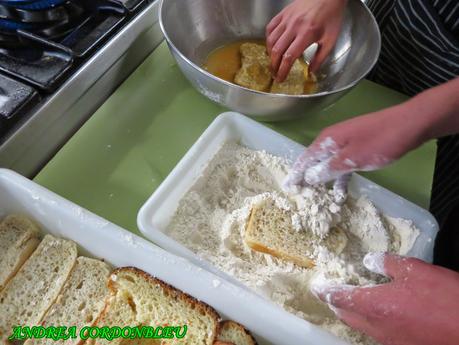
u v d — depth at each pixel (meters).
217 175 0.67
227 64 0.81
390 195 0.66
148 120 0.73
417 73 0.88
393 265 0.46
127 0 0.77
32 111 0.60
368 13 0.75
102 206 0.62
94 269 0.57
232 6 0.83
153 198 0.59
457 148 0.93
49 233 0.59
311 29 0.72
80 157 0.66
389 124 0.51
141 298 0.54
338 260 0.58
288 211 0.62
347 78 0.77
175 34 0.76
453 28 0.81
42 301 0.55
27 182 0.55
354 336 0.52
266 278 0.55
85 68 0.66
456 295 0.41
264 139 0.71
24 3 0.65
